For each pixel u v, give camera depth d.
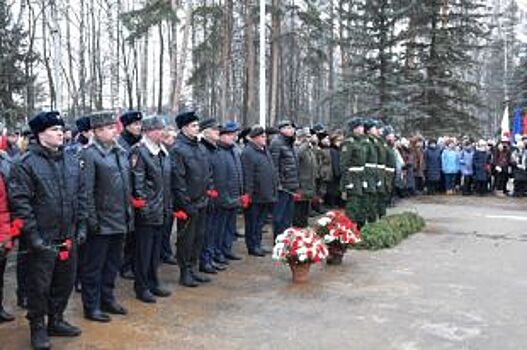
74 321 6.57
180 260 8.05
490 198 19.58
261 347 5.81
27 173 5.61
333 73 41.56
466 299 7.50
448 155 20.42
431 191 20.64
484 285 8.17
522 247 10.92
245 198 9.32
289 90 41.94
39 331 5.75
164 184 7.36
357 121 11.68
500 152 20.47
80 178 6.14
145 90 37.47
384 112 26.61
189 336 6.11
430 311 6.99
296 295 7.62
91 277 6.58
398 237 11.24
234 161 9.24
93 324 6.48
